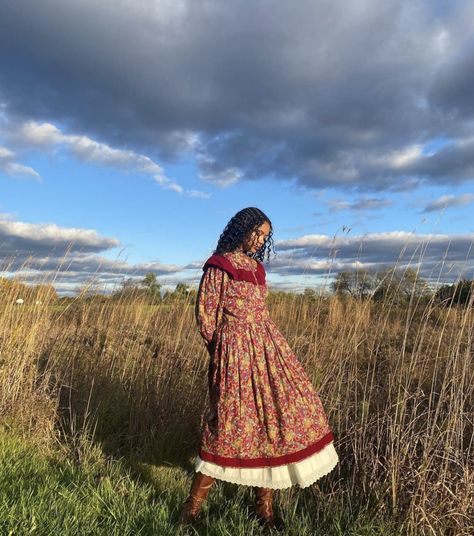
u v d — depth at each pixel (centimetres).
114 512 291
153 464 379
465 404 334
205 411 391
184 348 512
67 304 586
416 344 338
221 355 286
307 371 416
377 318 434
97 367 497
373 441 329
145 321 596
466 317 330
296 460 273
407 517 281
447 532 279
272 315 539
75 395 469
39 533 255
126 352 519
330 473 335
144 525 278
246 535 279
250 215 305
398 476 296
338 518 292
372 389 382
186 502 295
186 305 611
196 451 399
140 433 411
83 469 355
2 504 274
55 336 550
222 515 301
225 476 275
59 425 436
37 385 480
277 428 275
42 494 295
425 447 292
